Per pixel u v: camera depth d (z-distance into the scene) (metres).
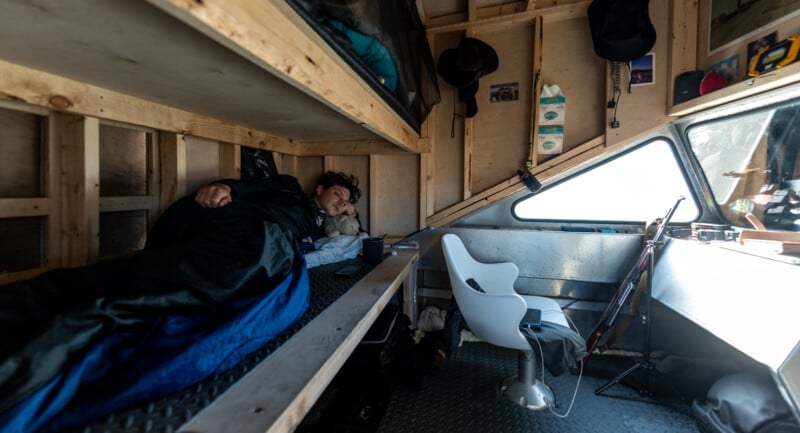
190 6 0.51
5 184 1.02
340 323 1.04
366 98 1.32
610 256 2.12
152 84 1.09
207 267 0.88
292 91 1.16
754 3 1.54
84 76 1.01
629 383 1.87
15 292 0.73
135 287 0.81
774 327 1.15
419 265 2.40
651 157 2.12
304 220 1.79
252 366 0.79
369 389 1.65
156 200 1.46
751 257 1.37
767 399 1.27
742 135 1.73
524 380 1.75
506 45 2.30
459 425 1.56
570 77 2.21
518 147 2.32
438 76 2.43
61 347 0.60
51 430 0.56
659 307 2.13
